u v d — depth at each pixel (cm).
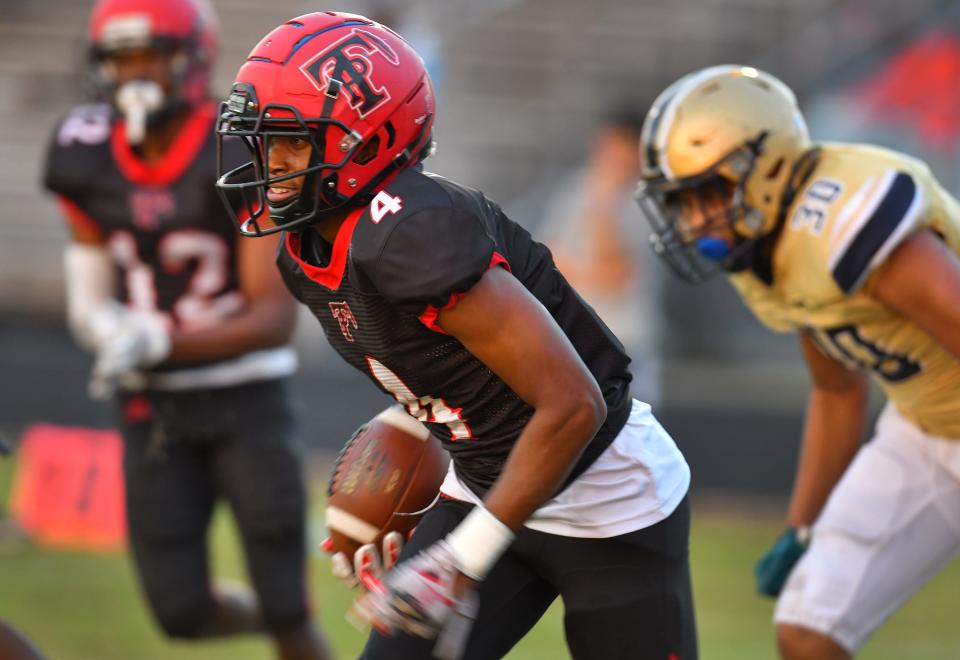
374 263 716
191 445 1233
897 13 3300
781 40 3453
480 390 780
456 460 840
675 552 842
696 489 2350
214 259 1231
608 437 820
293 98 735
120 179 1230
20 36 3378
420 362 768
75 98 3331
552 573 842
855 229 913
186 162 1216
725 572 1864
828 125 3238
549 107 3381
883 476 1030
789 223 956
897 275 918
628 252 2391
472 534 726
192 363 1207
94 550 1864
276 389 1248
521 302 721
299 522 1234
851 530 1017
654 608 831
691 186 970
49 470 1880
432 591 722
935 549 1027
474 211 728
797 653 1004
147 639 1493
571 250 2412
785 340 2812
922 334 962
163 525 1220
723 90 970
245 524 1224
